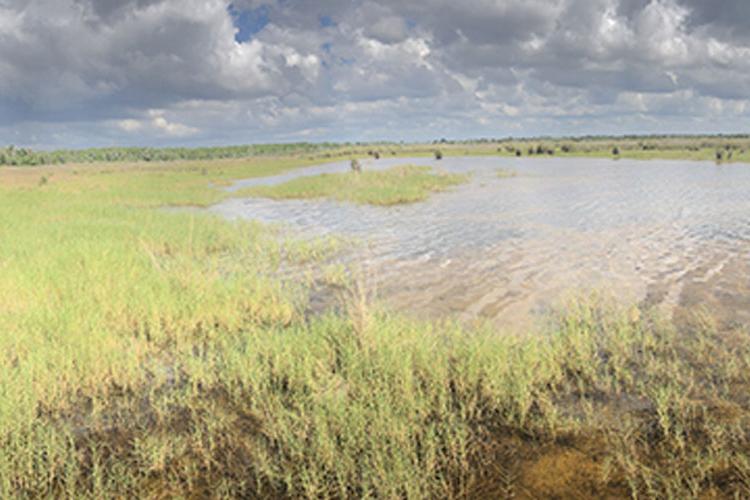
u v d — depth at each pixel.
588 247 12.70
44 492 4.30
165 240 14.29
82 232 14.80
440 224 16.89
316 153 114.38
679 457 4.42
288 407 5.54
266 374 6.12
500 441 4.83
